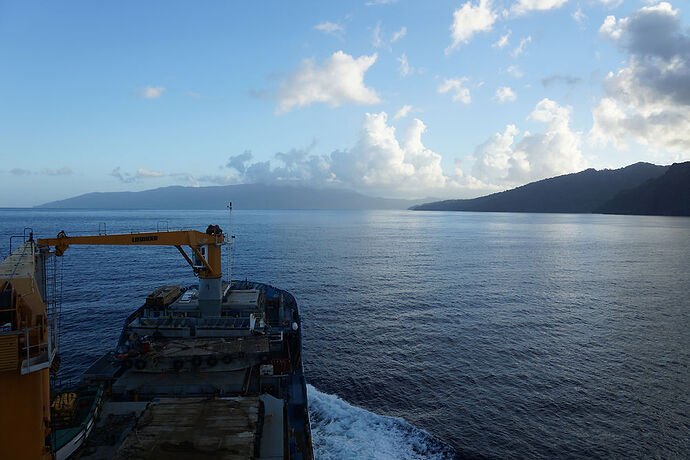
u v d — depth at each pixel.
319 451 28.23
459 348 47.00
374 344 47.78
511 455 28.86
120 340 28.44
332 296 69.88
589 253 135.38
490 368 41.94
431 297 70.19
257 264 101.88
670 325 56.09
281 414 19.52
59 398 17.97
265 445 17.34
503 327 54.59
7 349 11.34
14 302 11.86
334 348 46.41
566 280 87.19
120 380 23.03
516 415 33.69
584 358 44.66
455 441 30.22
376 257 120.38
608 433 31.44
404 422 32.31
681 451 29.45
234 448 15.16
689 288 79.88
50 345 12.86
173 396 22.50
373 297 69.62
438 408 34.50
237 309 32.47
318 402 34.50
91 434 17.64
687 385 38.78
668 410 34.53
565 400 35.97
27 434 12.14
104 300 63.28
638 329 54.25
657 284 83.62
